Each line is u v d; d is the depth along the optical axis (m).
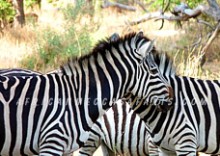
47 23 32.50
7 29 30.06
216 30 24.03
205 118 12.20
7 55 24.47
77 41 24.22
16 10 32.84
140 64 11.43
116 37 11.49
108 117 13.43
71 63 11.27
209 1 24.80
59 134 10.91
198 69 21.44
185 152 12.04
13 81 11.06
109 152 13.98
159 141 12.25
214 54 26.20
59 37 24.86
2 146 10.88
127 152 13.41
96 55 11.32
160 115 12.03
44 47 24.08
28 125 10.88
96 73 11.30
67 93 11.10
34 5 40.31
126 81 11.41
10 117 10.82
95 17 37.34
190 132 12.03
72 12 27.73
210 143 12.26
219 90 12.41
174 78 12.33
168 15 28.06
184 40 27.67
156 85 11.45
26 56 24.06
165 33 31.52
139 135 13.15
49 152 10.87
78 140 11.14
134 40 11.48
